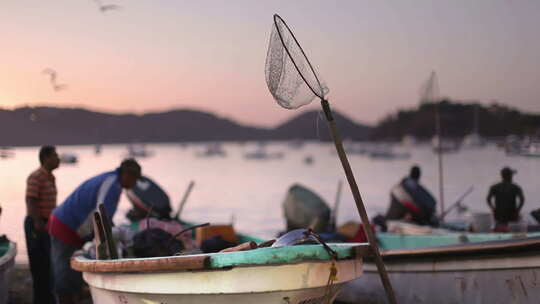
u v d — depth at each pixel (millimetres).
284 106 5586
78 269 6406
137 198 10227
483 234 9273
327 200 31141
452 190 29469
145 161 115812
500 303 6805
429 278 7383
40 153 7797
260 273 4883
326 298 5223
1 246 8391
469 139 94875
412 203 12234
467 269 7004
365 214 5332
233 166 87562
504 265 6715
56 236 7102
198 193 37844
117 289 5648
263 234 19672
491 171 39094
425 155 121062
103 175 7074
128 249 6840
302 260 4887
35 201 7676
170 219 10430
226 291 4918
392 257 7676
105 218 6266
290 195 12578
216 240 7816
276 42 5590
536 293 6562
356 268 5332
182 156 157375
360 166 78312
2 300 7352
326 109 5441
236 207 29094
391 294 5328
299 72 5504
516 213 11789
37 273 7758
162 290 5199
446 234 9633
